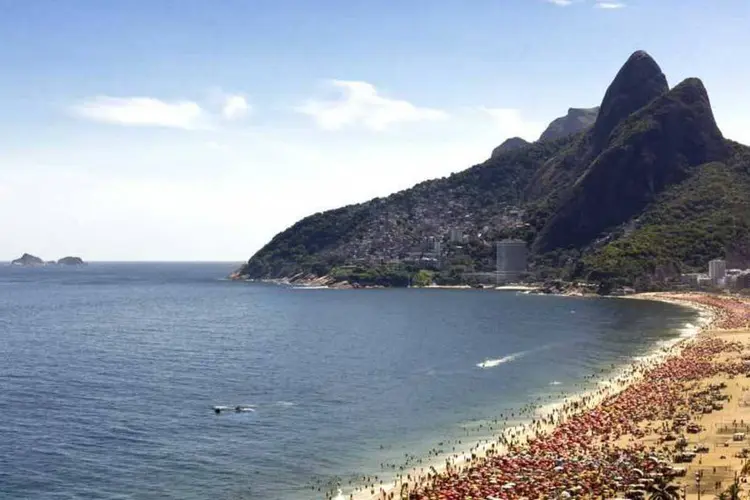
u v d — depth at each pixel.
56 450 85.88
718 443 79.69
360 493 71.62
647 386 115.44
